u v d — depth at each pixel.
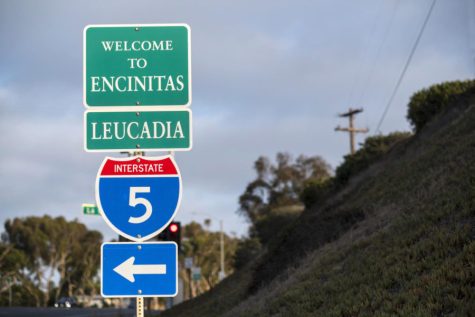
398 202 20.55
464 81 35.09
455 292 10.34
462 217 14.38
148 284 8.89
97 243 115.69
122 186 9.06
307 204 45.16
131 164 9.10
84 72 9.25
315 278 17.47
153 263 8.94
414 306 10.70
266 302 18.77
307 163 76.06
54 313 60.25
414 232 15.21
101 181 9.06
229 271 105.31
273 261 26.23
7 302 102.62
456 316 9.41
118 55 9.31
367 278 14.11
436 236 13.72
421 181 20.97
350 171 38.38
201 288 102.81
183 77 9.30
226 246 105.50
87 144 9.12
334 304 13.59
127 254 8.94
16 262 102.50
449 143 23.52
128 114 9.22
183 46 9.37
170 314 37.91
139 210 9.02
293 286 17.97
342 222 23.69
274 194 75.31
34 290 107.06
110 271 8.89
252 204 76.00
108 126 9.18
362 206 23.78
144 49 9.34
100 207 9.02
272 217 58.47
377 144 38.50
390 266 13.84
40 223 110.69
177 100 9.26
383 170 29.77
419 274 12.51
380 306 11.79
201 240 103.44
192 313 31.75
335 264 17.77
